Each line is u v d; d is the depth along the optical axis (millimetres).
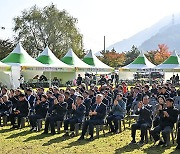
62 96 12016
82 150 9352
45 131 11859
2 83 32531
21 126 12969
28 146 9852
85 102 13070
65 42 54406
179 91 16344
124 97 15258
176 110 9867
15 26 55188
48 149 9469
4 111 13570
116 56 76000
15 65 28859
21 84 32469
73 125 11391
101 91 16562
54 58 33438
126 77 47844
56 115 11836
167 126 9828
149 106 10531
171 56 37406
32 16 54344
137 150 9367
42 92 14945
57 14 54531
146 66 38438
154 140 10023
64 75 43156
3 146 9844
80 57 55406
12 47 58188
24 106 13070
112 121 12141
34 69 29781
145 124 10164
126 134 11789
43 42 55062
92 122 10859
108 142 10453
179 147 9406
